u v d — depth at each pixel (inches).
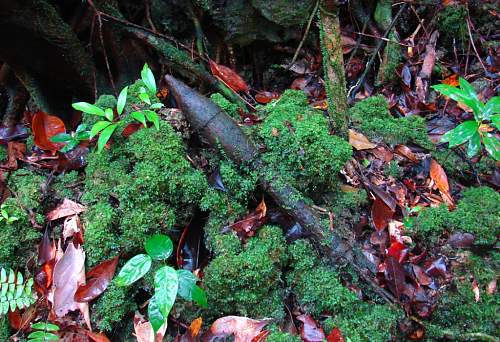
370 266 98.7
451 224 103.5
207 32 144.2
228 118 103.2
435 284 98.4
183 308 94.0
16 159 115.3
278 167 102.5
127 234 95.7
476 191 110.6
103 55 134.0
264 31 141.9
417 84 143.6
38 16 108.4
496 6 156.3
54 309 91.1
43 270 97.0
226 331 91.4
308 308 97.3
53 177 108.2
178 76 142.3
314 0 133.3
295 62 149.3
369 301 97.9
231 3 134.9
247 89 140.6
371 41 153.6
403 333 95.6
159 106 101.5
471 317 96.1
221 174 101.7
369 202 110.2
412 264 100.7
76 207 101.3
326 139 100.9
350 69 149.2
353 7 150.7
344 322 93.3
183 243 103.0
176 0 136.5
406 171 119.1
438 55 153.8
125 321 95.5
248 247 97.3
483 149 122.6
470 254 101.6
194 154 107.2
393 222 106.9
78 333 90.8
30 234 99.2
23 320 93.4
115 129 104.7
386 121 126.9
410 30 157.2
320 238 98.7
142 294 98.0
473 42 153.5
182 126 105.9
